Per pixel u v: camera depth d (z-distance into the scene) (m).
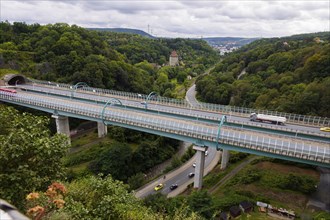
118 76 115.00
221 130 51.16
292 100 75.44
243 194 48.72
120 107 70.00
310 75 85.81
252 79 109.31
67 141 15.17
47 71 107.38
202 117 60.56
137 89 119.38
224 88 114.44
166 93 127.19
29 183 11.84
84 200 15.31
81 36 136.88
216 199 46.62
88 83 101.19
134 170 66.44
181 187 59.78
